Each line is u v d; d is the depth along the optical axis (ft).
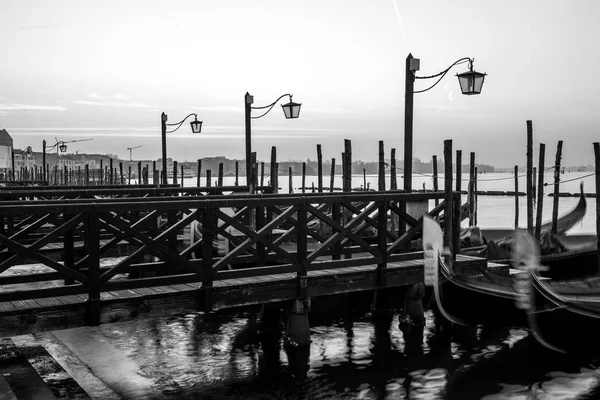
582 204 64.49
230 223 26.09
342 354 30.45
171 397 24.72
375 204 30.99
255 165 54.65
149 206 24.03
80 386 22.59
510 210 133.59
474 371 28.45
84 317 22.94
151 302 24.16
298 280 28.50
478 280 33.19
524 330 34.42
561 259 48.14
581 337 29.53
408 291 34.35
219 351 30.63
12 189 44.98
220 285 26.14
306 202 28.35
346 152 54.60
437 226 30.55
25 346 27.27
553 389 26.45
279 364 28.86
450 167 33.71
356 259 30.48
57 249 35.50
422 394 25.84
